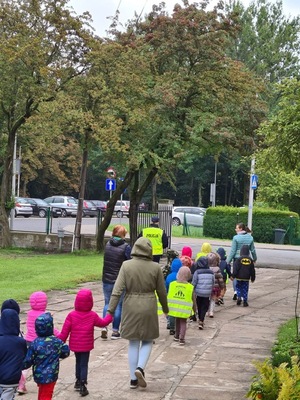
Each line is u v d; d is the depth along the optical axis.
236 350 10.03
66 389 7.80
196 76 26.12
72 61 25.62
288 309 14.40
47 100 25.55
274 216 38.19
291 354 8.80
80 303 7.58
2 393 6.14
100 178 77.12
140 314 7.78
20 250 27.81
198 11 25.95
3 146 31.94
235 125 25.95
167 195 78.50
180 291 10.22
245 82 26.45
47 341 6.61
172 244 32.16
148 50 26.59
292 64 58.28
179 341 10.41
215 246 32.16
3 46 24.50
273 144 15.17
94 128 23.80
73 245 27.27
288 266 24.38
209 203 79.69
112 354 9.55
